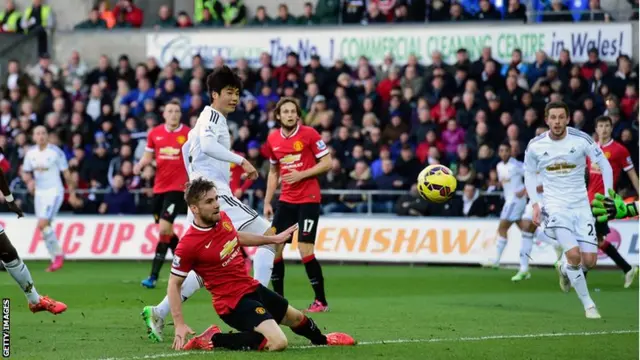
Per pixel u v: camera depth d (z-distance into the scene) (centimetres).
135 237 3719
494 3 4319
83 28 4806
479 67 3997
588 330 1825
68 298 2400
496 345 1597
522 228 3012
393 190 3638
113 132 4047
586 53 4141
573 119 3744
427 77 4009
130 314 2055
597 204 1689
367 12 4450
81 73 4550
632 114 3759
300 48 4434
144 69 4300
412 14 4388
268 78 4153
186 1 5106
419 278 3062
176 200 2719
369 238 3616
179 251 1467
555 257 3434
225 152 1662
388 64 4125
